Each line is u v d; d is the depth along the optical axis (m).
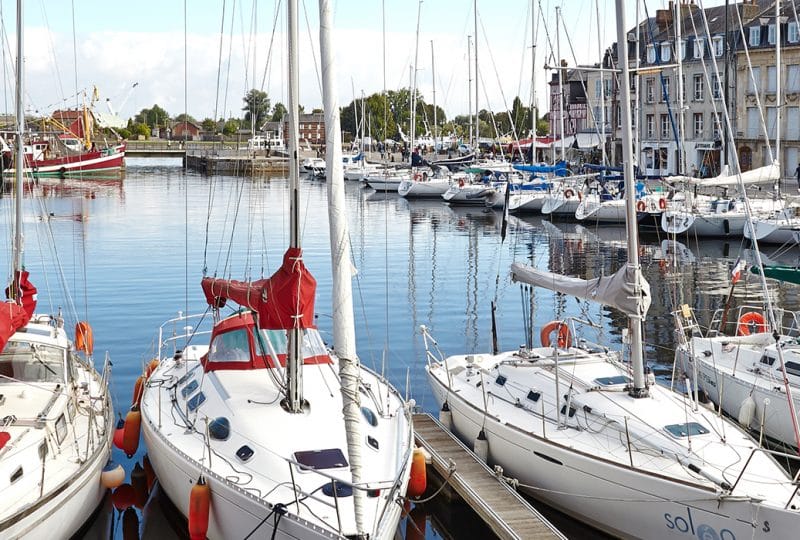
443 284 29.03
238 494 9.94
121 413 16.12
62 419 11.89
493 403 13.84
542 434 12.43
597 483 11.52
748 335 17.33
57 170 75.19
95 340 21.00
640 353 12.45
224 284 12.24
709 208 39.53
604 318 24.06
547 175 52.72
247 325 12.69
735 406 15.23
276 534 9.66
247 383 12.09
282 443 10.77
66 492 10.51
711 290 27.98
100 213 49.38
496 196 53.03
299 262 10.63
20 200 14.81
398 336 22.06
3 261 30.20
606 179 46.31
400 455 11.09
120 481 12.11
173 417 12.20
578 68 13.75
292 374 11.30
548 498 12.52
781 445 14.30
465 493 12.41
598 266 33.22
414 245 38.72
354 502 8.88
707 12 62.47
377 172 72.12
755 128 56.44
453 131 102.25
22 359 12.62
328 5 8.76
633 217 12.27
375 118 106.50
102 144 89.88
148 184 71.50
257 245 37.41
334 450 10.68
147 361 19.16
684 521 10.70
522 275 14.68
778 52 29.44
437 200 60.94
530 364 14.05
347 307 8.78
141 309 24.28
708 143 57.22
